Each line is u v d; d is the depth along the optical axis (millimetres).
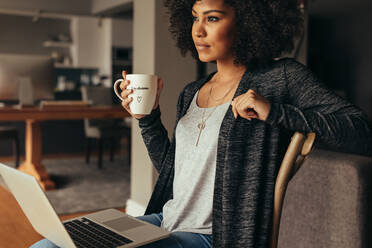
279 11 1100
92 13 7594
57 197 3672
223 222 1007
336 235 1335
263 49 1075
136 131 2967
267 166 1017
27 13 7098
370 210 1282
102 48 8062
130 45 7883
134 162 3004
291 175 998
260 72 1074
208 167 1083
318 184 1387
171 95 2701
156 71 2652
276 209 996
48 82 4152
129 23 7832
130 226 1065
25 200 983
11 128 4766
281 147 1052
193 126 1143
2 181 4008
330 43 7809
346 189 1298
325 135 945
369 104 7277
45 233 1007
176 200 1161
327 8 7109
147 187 2838
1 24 7723
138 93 1148
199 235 1073
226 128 1031
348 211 1297
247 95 941
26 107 3967
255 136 1017
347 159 1316
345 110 968
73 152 6453
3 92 3949
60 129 6336
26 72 4023
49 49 8188
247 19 1067
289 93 1034
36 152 4191
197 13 1100
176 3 1331
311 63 8102
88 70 8391
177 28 1355
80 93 6738
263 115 933
